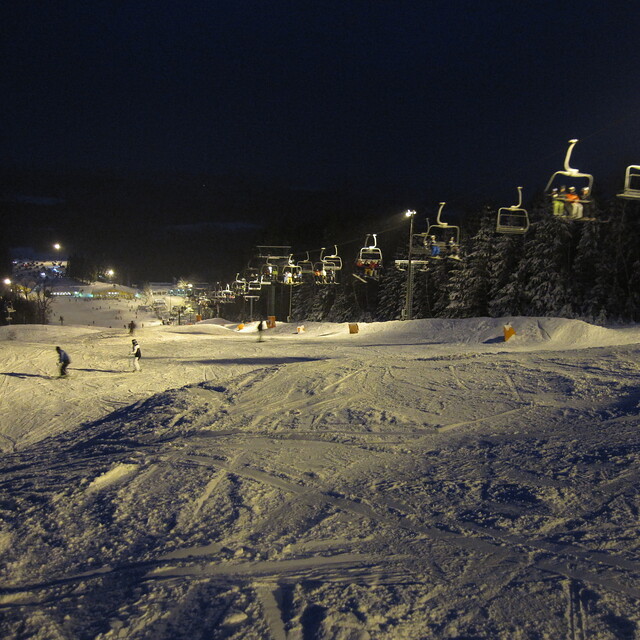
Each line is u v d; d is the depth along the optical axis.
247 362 25.67
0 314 83.25
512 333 29.83
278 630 3.43
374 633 3.37
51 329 51.91
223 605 3.76
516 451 7.21
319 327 48.81
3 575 4.38
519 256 53.38
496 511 5.32
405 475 6.62
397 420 9.43
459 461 7.03
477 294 56.25
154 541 4.94
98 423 12.23
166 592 3.97
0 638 3.45
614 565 4.15
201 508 5.74
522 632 3.35
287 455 7.76
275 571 4.27
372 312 83.44
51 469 7.83
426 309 67.38
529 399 10.08
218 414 10.95
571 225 46.88
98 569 4.43
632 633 3.30
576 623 3.42
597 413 8.73
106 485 6.69
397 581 4.04
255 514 5.52
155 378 21.66
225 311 148.25
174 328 64.75
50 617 3.71
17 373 23.11
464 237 59.66
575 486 5.80
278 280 53.88
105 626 3.55
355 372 14.27
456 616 3.54
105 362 26.81
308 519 5.34
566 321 29.67
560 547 4.50
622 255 47.59
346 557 4.48
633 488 5.57
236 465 7.32
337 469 6.99
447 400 10.53
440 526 5.05
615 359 13.07
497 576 4.07
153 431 10.07
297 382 13.52
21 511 5.84
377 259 38.28
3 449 12.33
